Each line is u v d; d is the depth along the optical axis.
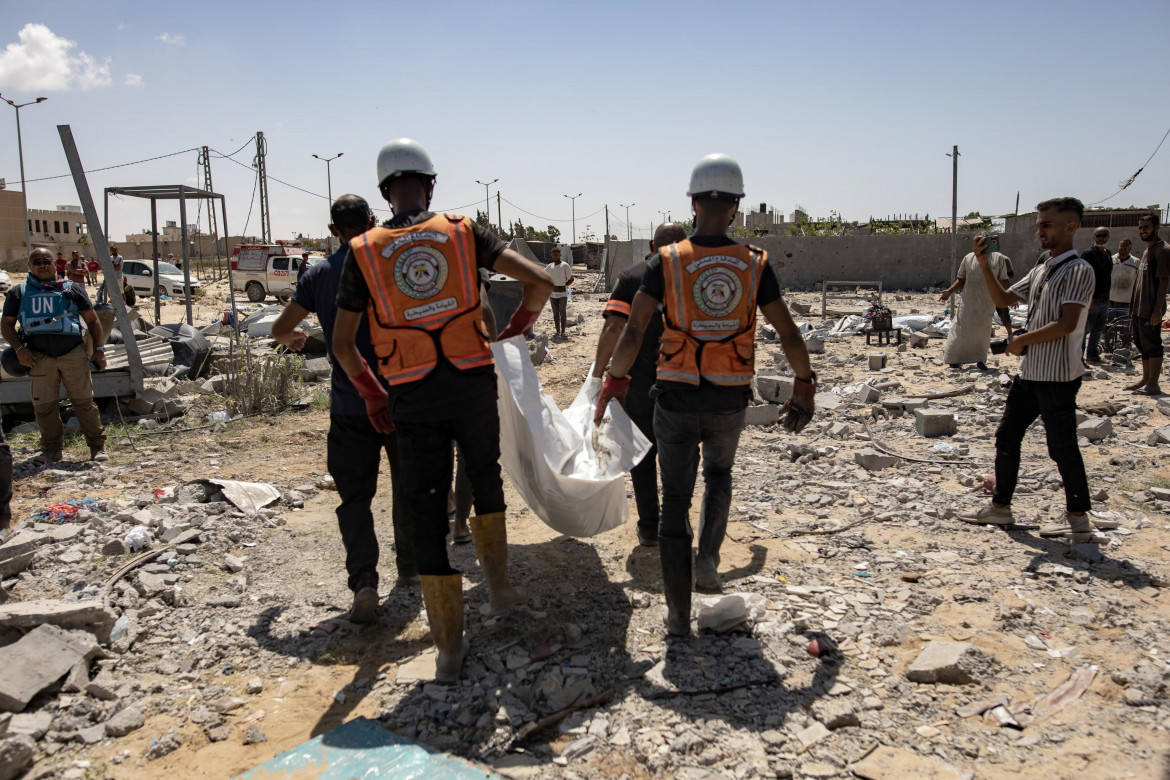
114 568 4.25
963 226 39.78
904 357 11.68
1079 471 4.26
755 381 8.30
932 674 2.98
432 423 2.95
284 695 3.08
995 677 3.00
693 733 2.68
